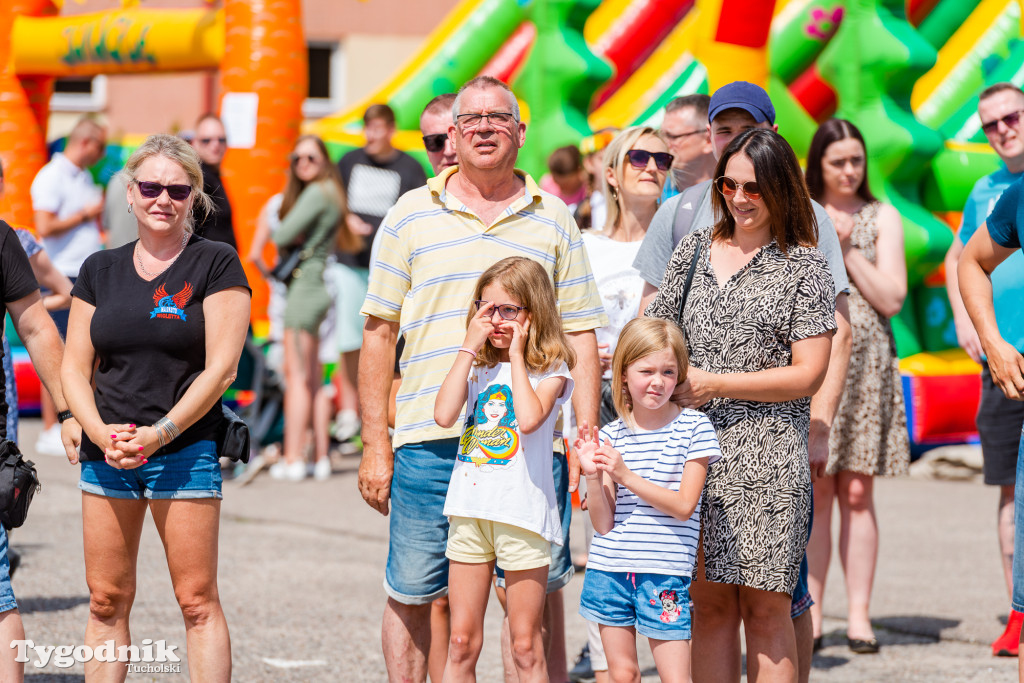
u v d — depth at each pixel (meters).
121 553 12.11
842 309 13.64
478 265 12.05
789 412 11.83
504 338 11.45
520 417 11.23
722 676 12.27
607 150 15.45
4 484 11.31
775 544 11.54
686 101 16.19
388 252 12.46
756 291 11.77
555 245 12.26
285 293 29.52
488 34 33.94
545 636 12.86
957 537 24.25
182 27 34.25
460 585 11.59
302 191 28.75
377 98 34.91
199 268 12.14
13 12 37.72
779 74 30.70
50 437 32.12
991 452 17.55
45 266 16.59
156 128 60.66
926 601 19.31
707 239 12.40
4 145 37.72
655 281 13.51
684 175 16.28
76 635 16.23
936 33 34.03
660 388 11.38
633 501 11.70
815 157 17.23
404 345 12.27
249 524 24.64
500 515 11.29
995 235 12.23
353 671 15.34
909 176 29.45
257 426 30.66
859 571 16.84
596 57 32.75
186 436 12.01
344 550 22.48
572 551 22.09
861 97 29.27
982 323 12.20
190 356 12.02
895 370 17.20
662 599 11.48
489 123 11.84
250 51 32.81
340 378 32.81
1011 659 16.16
